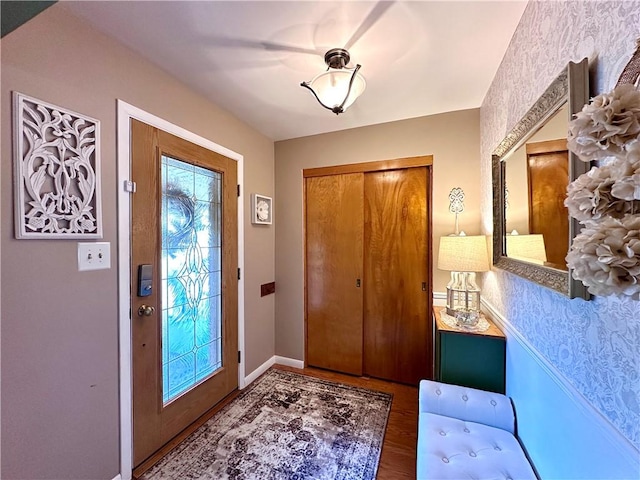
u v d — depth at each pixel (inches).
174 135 67.2
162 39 54.4
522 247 49.9
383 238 97.3
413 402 83.4
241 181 91.3
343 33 53.4
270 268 107.7
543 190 41.9
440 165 88.0
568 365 35.4
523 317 50.3
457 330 64.6
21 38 41.4
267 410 78.5
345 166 100.1
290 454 62.3
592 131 20.9
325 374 101.7
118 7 46.4
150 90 61.3
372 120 93.0
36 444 43.3
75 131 47.6
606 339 28.4
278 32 53.0
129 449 56.5
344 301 102.2
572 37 34.6
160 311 64.0
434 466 41.9
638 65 22.6
